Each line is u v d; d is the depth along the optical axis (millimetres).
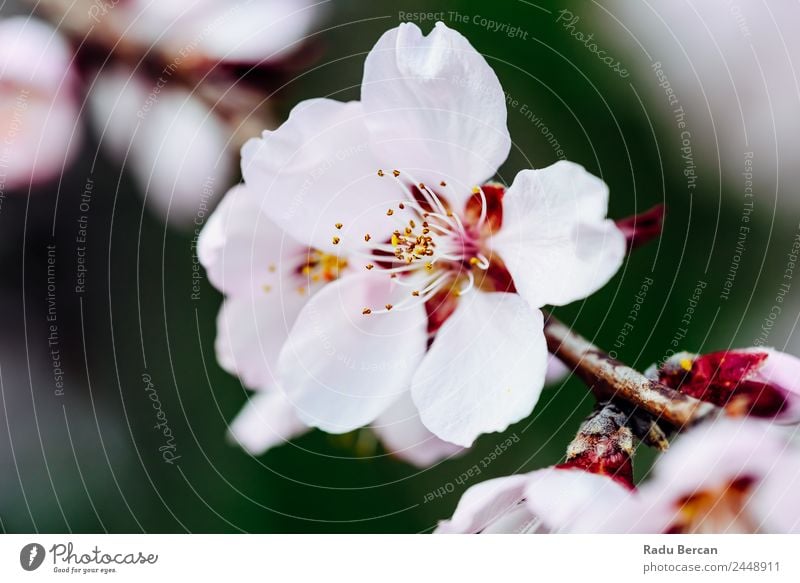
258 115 173
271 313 164
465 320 159
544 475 158
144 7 173
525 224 155
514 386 155
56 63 173
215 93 173
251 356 166
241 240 163
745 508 158
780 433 156
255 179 158
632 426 157
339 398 160
